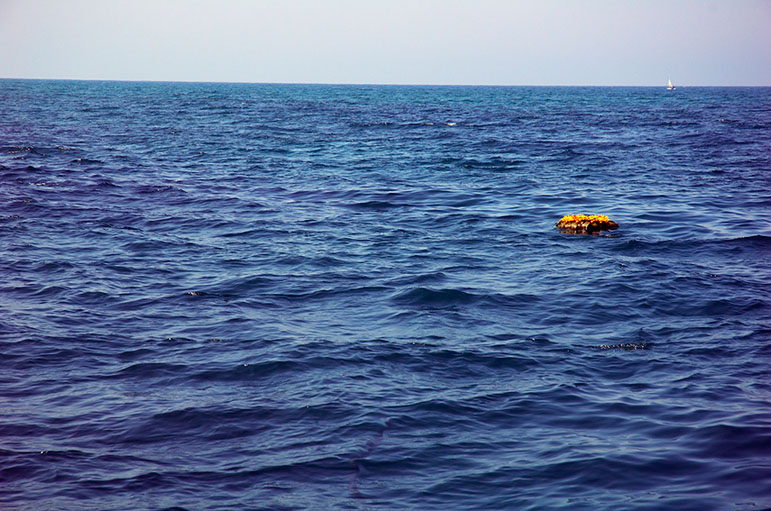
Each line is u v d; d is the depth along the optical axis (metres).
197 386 10.30
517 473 7.91
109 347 11.85
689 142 49.50
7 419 9.11
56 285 15.29
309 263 17.67
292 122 69.69
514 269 17.23
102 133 53.56
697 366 11.23
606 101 141.25
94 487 7.54
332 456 8.27
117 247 19.05
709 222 22.58
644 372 10.99
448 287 15.52
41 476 7.73
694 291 15.37
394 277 16.44
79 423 9.06
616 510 7.14
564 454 8.32
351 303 14.55
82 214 23.36
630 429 8.96
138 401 9.77
